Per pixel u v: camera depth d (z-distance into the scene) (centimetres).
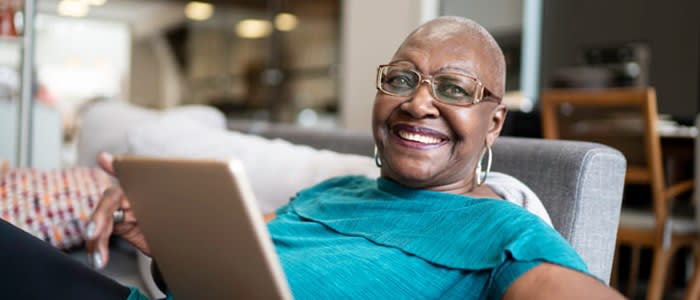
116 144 256
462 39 122
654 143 256
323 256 114
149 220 97
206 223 85
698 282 263
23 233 114
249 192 78
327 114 668
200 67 709
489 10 708
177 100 688
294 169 178
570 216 125
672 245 263
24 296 109
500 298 97
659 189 258
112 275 175
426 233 113
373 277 108
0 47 303
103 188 202
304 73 688
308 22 684
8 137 313
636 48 636
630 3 648
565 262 94
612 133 272
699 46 606
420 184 124
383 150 127
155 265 125
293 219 138
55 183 199
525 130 348
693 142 303
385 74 126
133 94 632
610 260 130
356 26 432
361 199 131
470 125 120
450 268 106
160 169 86
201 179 80
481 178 132
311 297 109
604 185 127
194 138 204
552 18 704
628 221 272
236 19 722
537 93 713
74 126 485
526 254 97
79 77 563
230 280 90
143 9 630
